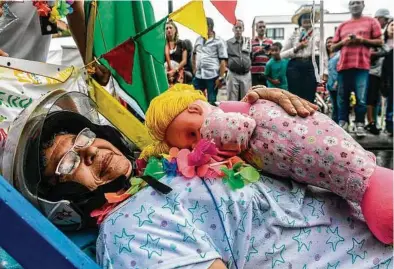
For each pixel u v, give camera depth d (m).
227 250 0.75
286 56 3.21
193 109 0.83
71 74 1.19
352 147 0.76
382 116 3.25
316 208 0.81
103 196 0.82
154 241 0.71
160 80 1.34
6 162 0.81
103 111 1.20
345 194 0.78
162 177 0.81
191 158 0.78
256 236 0.78
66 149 0.84
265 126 0.80
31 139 0.81
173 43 3.38
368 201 0.76
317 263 0.78
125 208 0.76
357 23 3.17
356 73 3.19
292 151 0.77
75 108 0.99
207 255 0.71
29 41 1.54
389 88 3.18
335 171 0.76
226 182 0.78
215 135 0.80
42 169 0.83
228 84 3.51
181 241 0.71
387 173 0.77
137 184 0.80
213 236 0.76
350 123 3.30
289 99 0.82
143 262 0.70
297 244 0.78
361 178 0.75
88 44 1.29
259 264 0.77
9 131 0.83
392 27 3.16
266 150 0.79
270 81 3.31
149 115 0.86
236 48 3.45
